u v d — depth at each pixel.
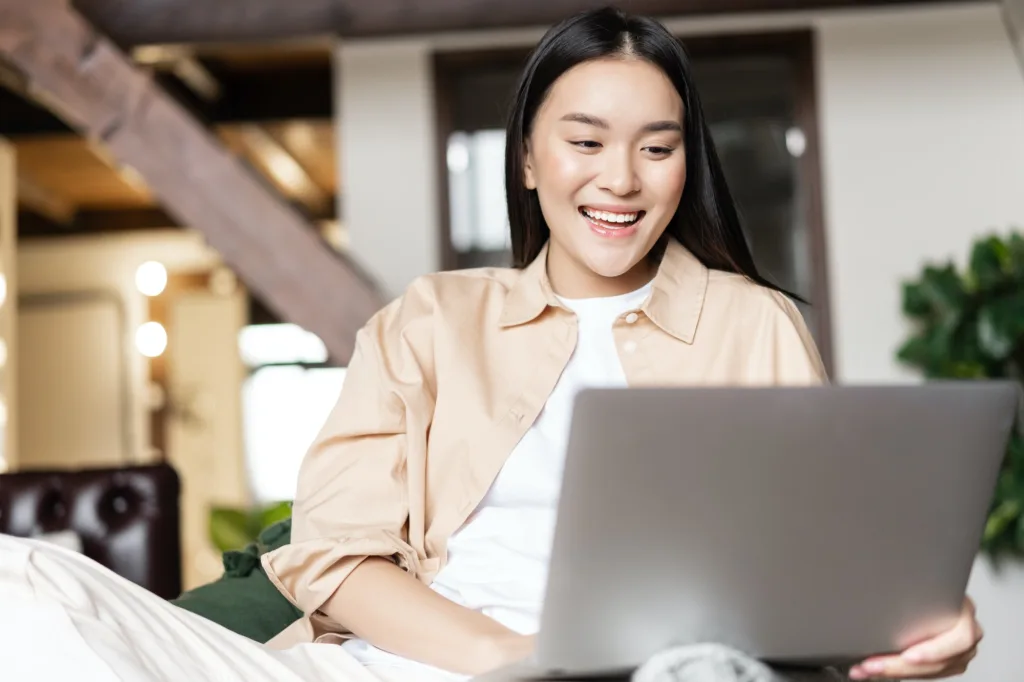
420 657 1.16
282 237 3.29
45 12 3.32
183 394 7.88
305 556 1.23
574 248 1.31
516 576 1.23
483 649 1.12
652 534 0.92
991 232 4.00
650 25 1.30
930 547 0.97
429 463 1.32
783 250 4.06
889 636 1.01
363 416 1.33
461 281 1.41
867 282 4.01
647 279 1.39
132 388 7.82
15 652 0.91
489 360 1.34
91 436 7.79
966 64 4.03
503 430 1.29
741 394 0.89
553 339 1.34
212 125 5.31
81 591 0.96
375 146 4.16
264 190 3.30
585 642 0.95
